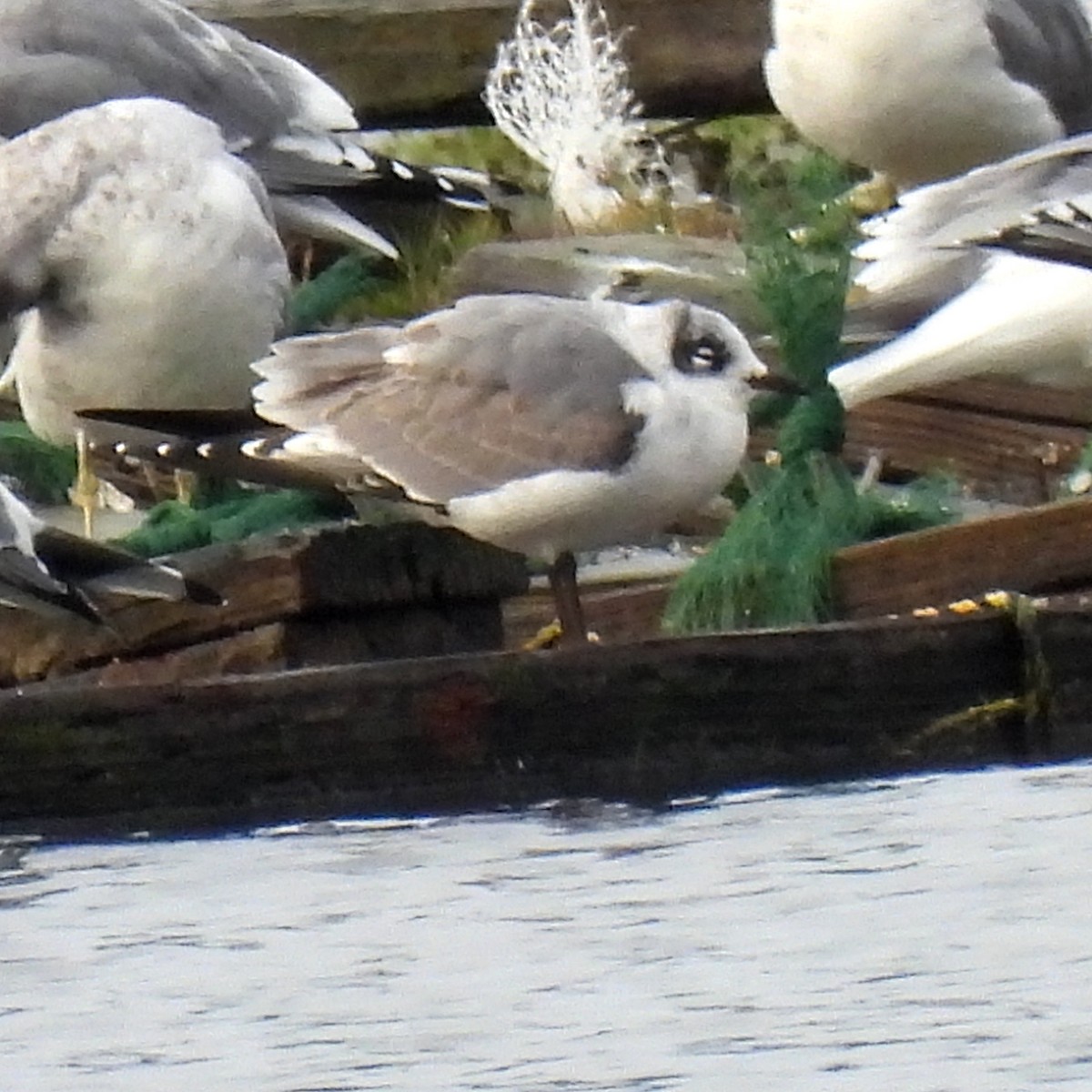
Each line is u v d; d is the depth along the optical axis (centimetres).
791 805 1110
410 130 1825
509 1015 955
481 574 1248
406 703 1088
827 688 1116
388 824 1085
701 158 1923
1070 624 1129
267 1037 945
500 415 1212
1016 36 1570
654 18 1745
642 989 964
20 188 1404
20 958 1011
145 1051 938
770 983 966
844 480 1312
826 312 1335
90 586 1185
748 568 1270
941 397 1485
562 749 1098
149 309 1396
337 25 1728
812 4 1574
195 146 1412
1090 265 1358
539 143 1777
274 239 1426
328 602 1220
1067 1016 930
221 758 1078
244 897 1046
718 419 1217
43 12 1498
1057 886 1018
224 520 1352
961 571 1248
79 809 1075
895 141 1590
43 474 1536
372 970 984
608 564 1358
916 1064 898
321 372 1244
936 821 1083
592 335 1224
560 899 1032
